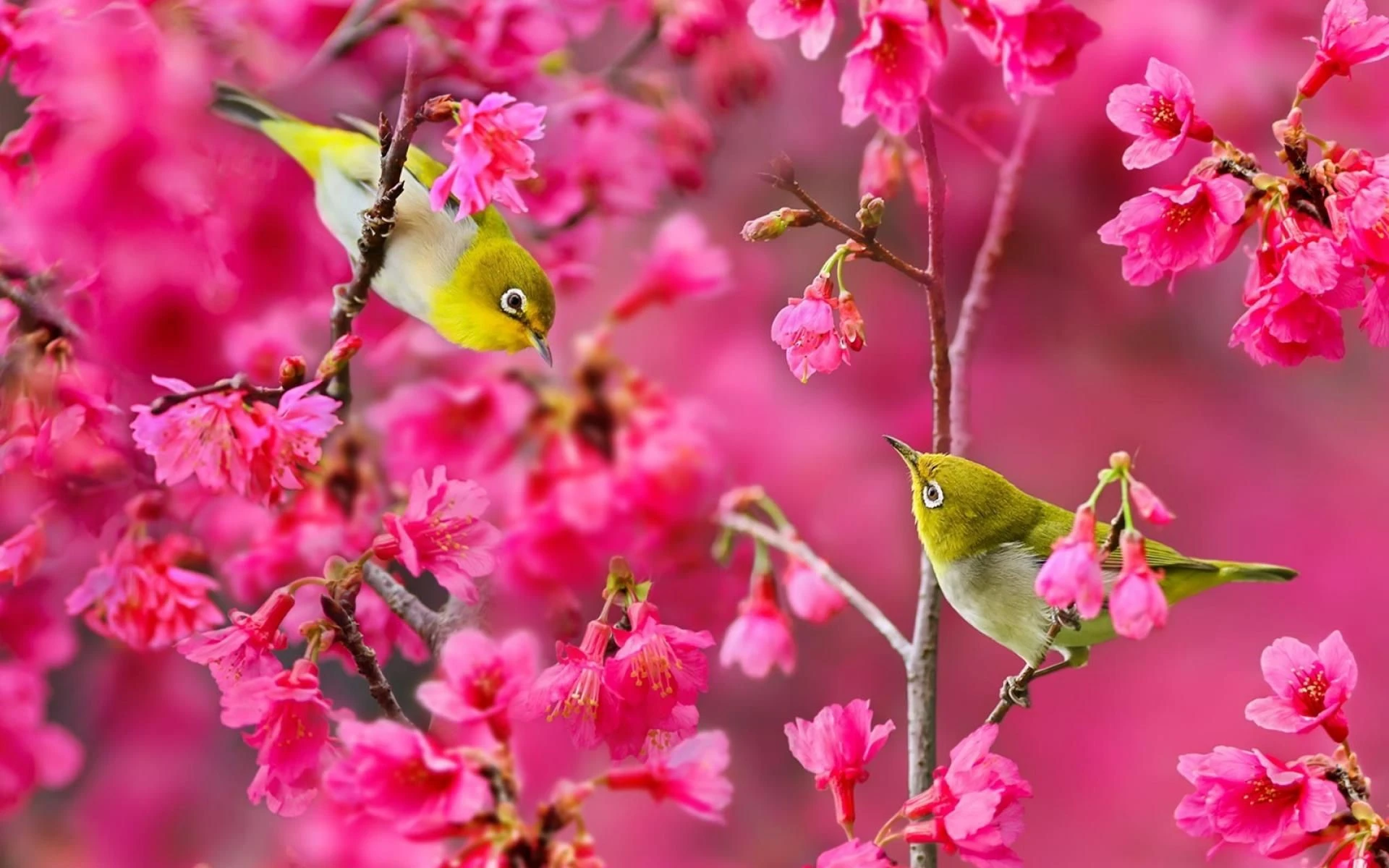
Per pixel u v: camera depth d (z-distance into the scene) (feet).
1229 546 11.78
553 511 11.07
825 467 11.54
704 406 11.21
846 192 11.64
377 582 10.80
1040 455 11.74
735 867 11.50
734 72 11.23
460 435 11.09
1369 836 10.39
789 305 10.50
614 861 11.47
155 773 11.19
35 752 10.84
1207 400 11.78
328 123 10.99
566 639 11.04
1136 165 10.48
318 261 11.02
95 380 10.83
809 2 10.50
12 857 11.13
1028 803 11.65
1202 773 10.43
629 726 10.51
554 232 11.23
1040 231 11.68
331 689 11.05
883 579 11.60
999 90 11.58
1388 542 11.73
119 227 10.80
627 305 11.22
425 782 10.34
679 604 11.10
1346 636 11.73
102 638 11.21
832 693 11.62
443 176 10.50
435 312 10.98
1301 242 10.43
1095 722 11.69
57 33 10.79
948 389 10.62
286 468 10.61
